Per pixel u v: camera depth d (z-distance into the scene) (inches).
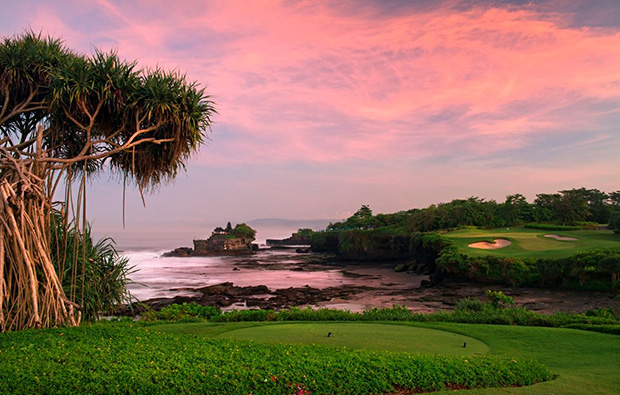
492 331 508.4
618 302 1312.7
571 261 1585.9
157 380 245.4
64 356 279.7
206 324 548.4
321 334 467.5
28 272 420.2
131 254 5118.1
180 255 4815.5
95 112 488.7
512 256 1886.1
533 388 286.2
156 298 1509.6
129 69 511.2
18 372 245.8
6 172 450.3
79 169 559.5
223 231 5620.1
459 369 302.5
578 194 3843.5
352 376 273.1
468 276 1861.5
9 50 482.3
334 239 5088.6
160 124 513.7
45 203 469.1
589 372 335.6
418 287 1897.1
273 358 300.8
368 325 548.7
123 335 360.5
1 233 412.2
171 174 574.6
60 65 502.9
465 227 3336.6
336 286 1964.8
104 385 236.4
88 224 533.6
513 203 3853.3
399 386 275.6
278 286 1999.3
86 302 487.5
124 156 559.8
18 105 494.9
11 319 410.9
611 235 2487.7
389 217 5049.2
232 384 249.0
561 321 591.2
